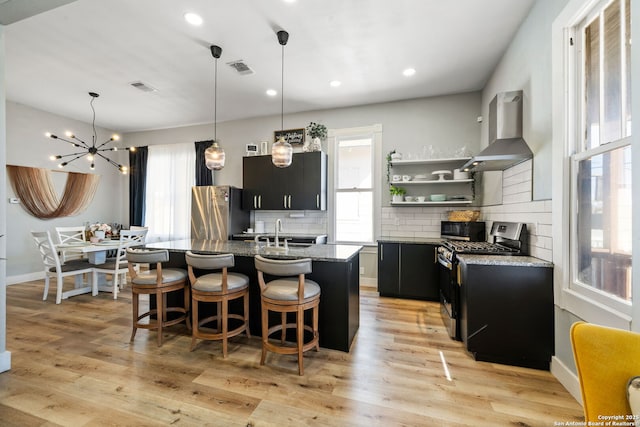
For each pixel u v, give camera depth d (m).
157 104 4.56
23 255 4.67
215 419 1.61
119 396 1.81
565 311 1.96
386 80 3.70
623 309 1.45
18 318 3.12
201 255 2.48
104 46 2.94
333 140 4.75
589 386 0.91
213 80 3.72
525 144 2.49
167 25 2.59
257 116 5.18
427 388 1.90
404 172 4.35
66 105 4.62
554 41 2.02
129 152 6.09
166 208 5.85
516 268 2.17
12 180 4.54
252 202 4.89
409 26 2.62
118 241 4.38
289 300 2.08
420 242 3.81
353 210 4.74
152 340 2.59
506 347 2.20
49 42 2.86
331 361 2.25
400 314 3.30
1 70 2.05
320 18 2.50
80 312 3.32
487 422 1.59
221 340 2.60
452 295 2.65
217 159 3.00
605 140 1.66
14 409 1.69
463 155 3.91
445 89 3.98
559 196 1.99
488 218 3.58
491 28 2.65
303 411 1.68
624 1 1.50
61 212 5.15
